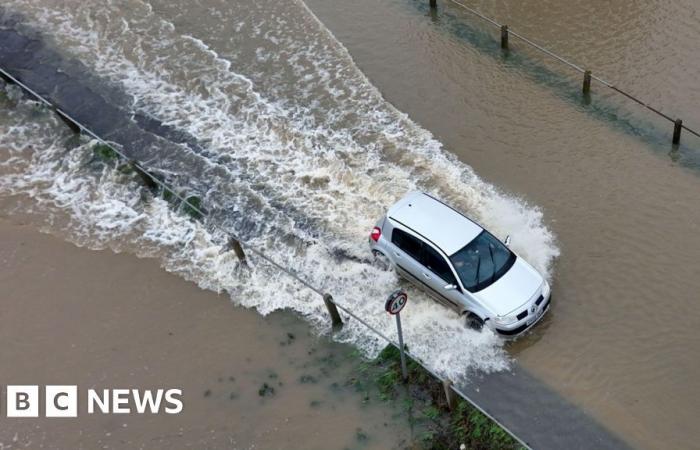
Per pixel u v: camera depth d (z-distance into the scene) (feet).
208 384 44.34
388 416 41.86
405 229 47.80
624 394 42.65
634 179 57.00
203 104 66.49
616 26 73.31
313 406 42.78
